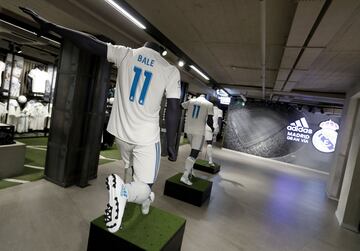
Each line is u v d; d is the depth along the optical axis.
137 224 1.90
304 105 9.80
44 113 6.21
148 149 1.61
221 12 2.68
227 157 9.06
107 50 1.55
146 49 1.62
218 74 6.43
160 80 1.60
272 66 4.79
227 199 4.17
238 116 11.00
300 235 3.23
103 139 6.17
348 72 4.44
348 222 3.69
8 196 2.82
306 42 3.03
